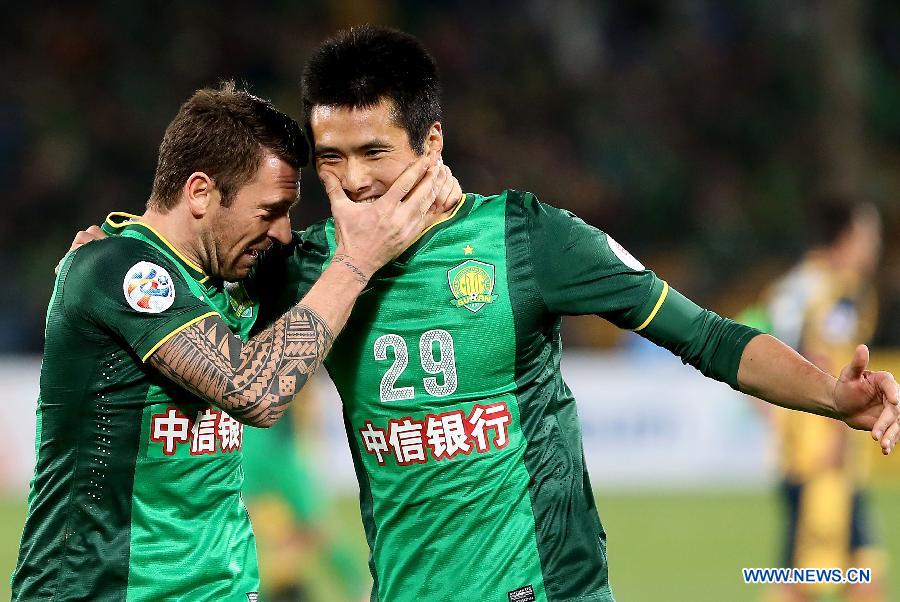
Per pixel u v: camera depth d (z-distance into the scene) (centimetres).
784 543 2712
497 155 7200
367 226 1308
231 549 1360
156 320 1283
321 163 1327
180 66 7212
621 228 7119
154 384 1316
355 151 1298
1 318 5753
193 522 1339
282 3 7619
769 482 5312
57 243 6362
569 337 6088
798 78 7850
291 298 1417
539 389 1366
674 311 1346
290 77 7306
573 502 1356
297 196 1388
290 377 1279
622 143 7444
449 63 7594
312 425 3098
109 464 1312
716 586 3195
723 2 8188
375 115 1284
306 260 1413
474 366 1332
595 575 1352
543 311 1348
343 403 1387
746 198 7319
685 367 5381
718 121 7688
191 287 1342
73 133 6844
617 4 8081
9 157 6762
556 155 7331
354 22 7644
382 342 1346
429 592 1348
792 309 2752
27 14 7325
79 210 6588
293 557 2848
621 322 1361
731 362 1330
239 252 1377
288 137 1369
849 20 7506
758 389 1321
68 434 1320
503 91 7600
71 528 1317
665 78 7838
